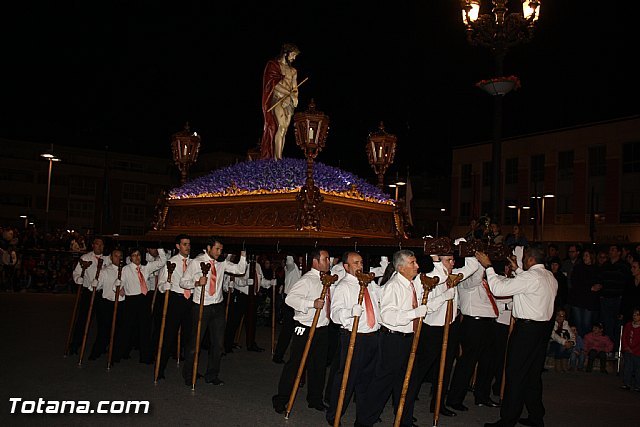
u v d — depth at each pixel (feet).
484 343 27.86
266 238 34.40
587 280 42.52
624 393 32.40
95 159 192.44
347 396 23.59
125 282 35.29
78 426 22.24
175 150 48.65
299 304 25.71
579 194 130.72
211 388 29.43
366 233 38.70
